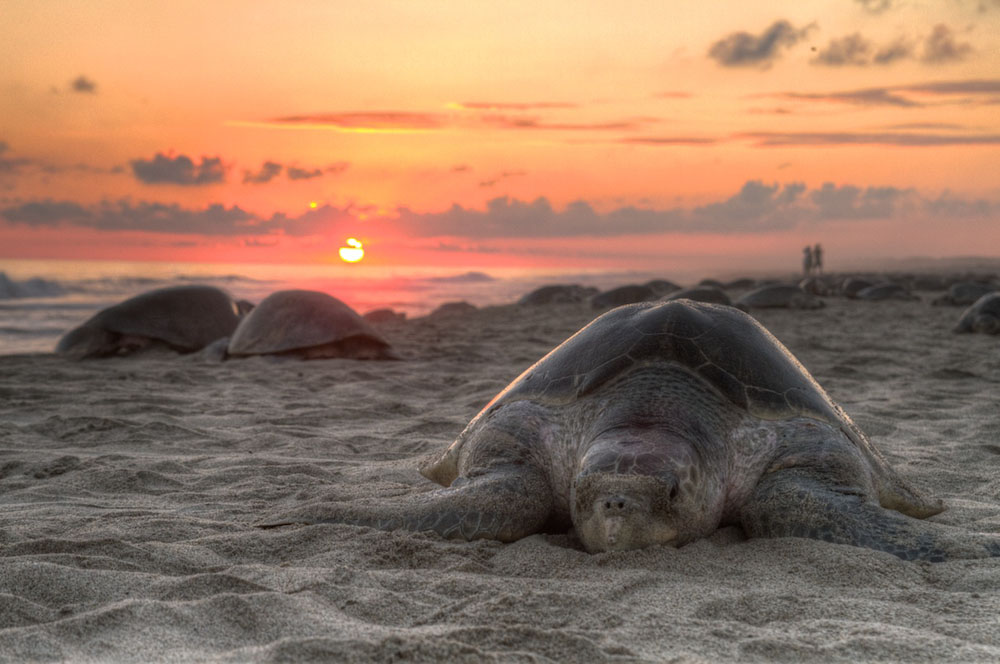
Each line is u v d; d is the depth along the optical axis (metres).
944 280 40.50
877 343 14.62
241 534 3.78
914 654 2.48
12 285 32.53
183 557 3.46
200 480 5.19
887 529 3.59
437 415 7.77
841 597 2.99
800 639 2.60
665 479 3.51
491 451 4.30
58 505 4.53
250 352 12.31
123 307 13.46
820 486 3.87
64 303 28.80
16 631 2.52
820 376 10.45
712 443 3.87
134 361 12.65
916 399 8.58
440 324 20.78
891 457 5.89
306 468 5.47
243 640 2.57
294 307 12.57
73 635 2.53
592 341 4.49
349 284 55.94
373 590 3.02
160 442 6.51
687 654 2.48
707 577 3.29
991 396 8.78
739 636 2.63
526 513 3.90
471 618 2.76
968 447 6.21
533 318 22.84
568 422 4.18
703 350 4.25
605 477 3.55
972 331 16.28
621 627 2.71
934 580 3.22
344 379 10.28
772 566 3.38
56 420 7.09
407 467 5.58
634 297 27.81
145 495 4.83
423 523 3.82
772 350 4.49
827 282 35.78
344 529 3.82
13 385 9.71
